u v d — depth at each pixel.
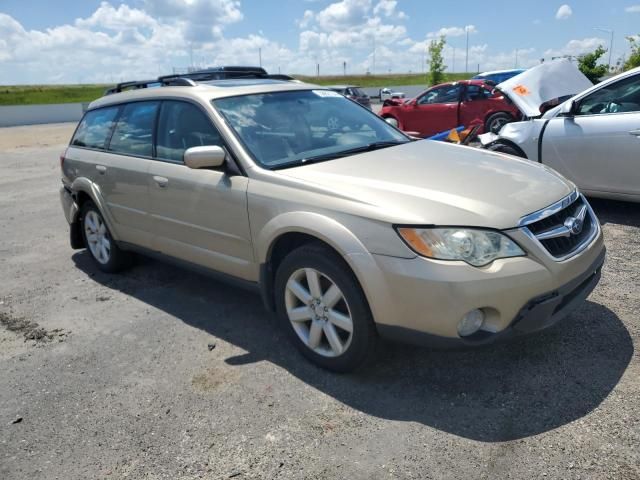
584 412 2.75
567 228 3.02
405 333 2.86
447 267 2.70
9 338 4.12
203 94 4.04
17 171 13.17
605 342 3.38
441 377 3.16
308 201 3.16
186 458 2.67
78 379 3.47
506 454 2.51
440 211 2.82
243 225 3.55
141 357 3.69
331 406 2.98
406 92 46.75
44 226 7.49
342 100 4.61
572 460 2.44
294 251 3.26
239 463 2.61
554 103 6.95
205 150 3.47
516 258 2.77
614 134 5.54
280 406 3.02
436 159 3.63
